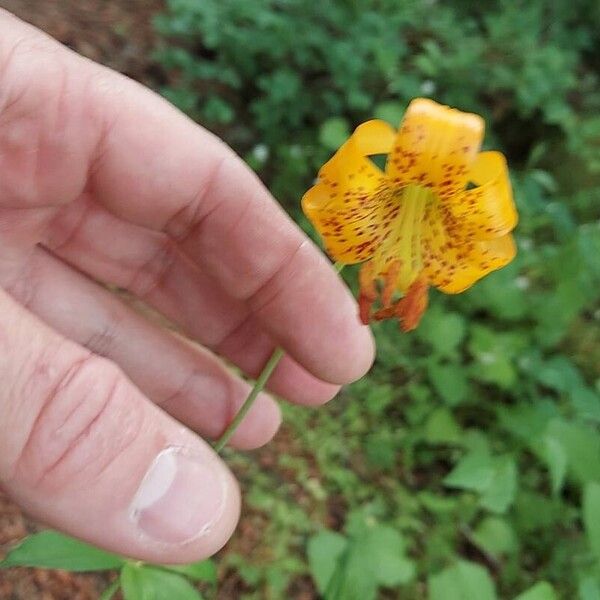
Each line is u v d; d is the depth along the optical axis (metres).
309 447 0.25
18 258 0.14
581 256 0.30
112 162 0.13
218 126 0.36
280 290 0.14
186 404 0.16
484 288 0.29
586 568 0.23
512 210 0.10
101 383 0.09
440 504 0.24
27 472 0.09
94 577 0.20
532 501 0.25
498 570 0.24
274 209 0.13
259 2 0.36
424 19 0.40
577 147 0.39
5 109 0.12
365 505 0.25
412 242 0.11
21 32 0.12
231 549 0.22
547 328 0.29
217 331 0.16
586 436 0.23
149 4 0.40
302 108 0.36
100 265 0.15
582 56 0.50
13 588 0.19
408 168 0.10
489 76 0.38
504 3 0.44
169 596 0.13
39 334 0.09
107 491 0.09
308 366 0.14
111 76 0.13
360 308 0.11
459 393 0.26
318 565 0.19
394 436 0.27
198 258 0.14
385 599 0.22
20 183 0.13
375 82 0.37
